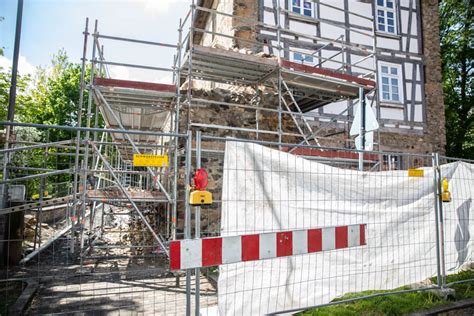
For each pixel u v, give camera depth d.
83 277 5.23
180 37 6.72
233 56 6.80
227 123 8.06
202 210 7.40
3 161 7.57
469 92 18.98
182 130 7.51
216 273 5.43
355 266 3.95
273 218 3.45
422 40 12.88
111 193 6.22
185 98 7.59
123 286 4.84
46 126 2.84
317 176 3.76
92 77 6.00
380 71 12.05
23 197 7.63
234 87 9.12
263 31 10.04
